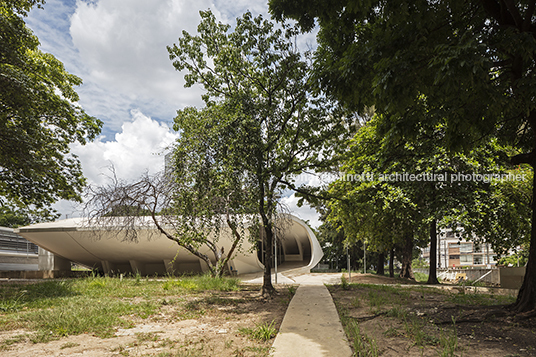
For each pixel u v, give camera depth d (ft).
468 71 18.30
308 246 150.41
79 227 102.63
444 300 32.73
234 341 20.26
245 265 106.52
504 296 38.40
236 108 38.99
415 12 22.99
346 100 27.30
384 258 122.52
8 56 48.55
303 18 28.76
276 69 42.19
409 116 26.50
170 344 19.57
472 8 25.75
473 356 16.26
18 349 17.89
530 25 23.31
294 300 35.53
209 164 35.45
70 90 65.87
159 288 46.47
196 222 40.98
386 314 25.86
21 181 57.62
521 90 22.50
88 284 47.96
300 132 43.55
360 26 29.25
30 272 116.78
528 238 55.47
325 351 18.07
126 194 55.88
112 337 20.83
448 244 241.96
